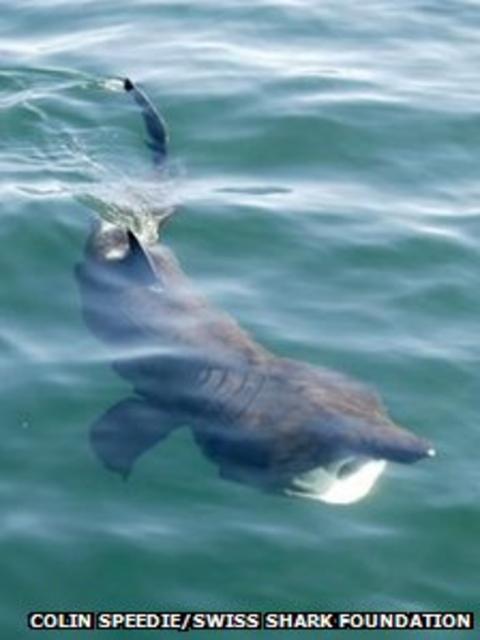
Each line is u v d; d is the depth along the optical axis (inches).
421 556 421.1
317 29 850.1
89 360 509.0
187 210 622.2
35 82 759.7
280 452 449.7
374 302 557.9
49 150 689.0
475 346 529.7
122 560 414.3
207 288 561.3
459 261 589.3
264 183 658.8
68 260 578.6
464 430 480.7
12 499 438.3
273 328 535.2
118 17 861.8
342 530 429.1
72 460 457.4
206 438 466.0
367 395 481.4
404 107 739.4
